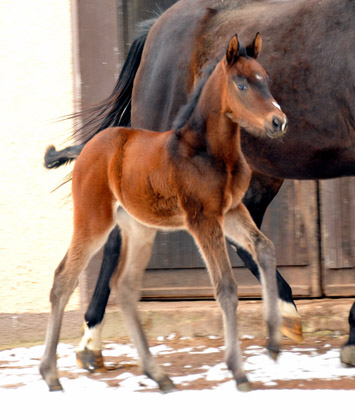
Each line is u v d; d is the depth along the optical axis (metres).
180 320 10.98
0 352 10.20
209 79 7.08
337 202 11.70
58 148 10.97
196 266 11.94
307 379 7.61
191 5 9.88
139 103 9.95
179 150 7.11
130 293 7.68
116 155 7.49
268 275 6.96
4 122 11.03
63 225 11.01
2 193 11.04
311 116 8.46
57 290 7.38
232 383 7.18
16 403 6.70
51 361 7.30
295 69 8.52
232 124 7.00
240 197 7.16
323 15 8.52
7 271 11.02
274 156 8.90
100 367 8.66
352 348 8.17
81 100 10.98
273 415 6.01
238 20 9.27
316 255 11.74
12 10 11.00
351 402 6.28
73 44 10.98
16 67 11.01
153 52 9.91
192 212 7.00
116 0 11.12
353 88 8.16
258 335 10.76
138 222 7.71
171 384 7.27
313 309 10.72
